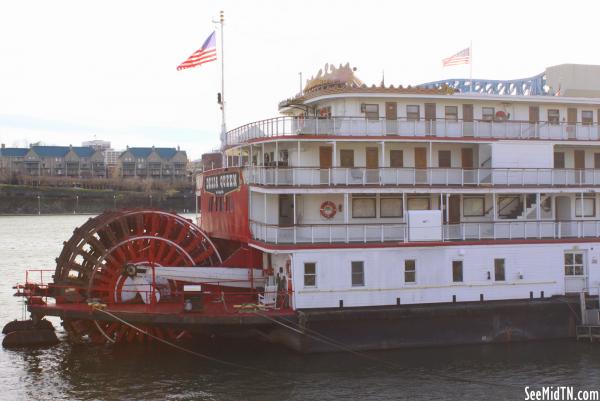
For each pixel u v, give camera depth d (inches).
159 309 1254.9
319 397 1047.0
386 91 1312.7
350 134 1284.4
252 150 1423.5
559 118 1450.5
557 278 1332.4
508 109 1419.8
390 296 1243.2
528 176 1360.7
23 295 1364.4
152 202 6889.8
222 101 1669.5
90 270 1381.6
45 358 1267.2
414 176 1298.0
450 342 1258.6
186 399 1049.5
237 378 1133.1
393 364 1176.2
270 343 1306.6
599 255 1353.3
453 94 1354.6
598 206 1454.2
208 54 1663.4
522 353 1235.2
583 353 1236.5
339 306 1223.5
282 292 1237.7
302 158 1326.3
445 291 1270.9
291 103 1407.5
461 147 1392.7
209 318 1181.7
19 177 7322.8
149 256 1413.6
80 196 6939.0
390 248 1242.6
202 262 1473.9
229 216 1483.8
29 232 4475.9
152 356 1266.0
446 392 1065.5
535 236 1344.7
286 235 1240.2
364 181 1272.1
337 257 1224.2
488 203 1400.1
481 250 1289.4
